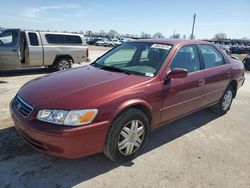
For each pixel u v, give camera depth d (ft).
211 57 17.11
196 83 14.90
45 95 10.86
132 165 11.75
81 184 10.25
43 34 35.37
